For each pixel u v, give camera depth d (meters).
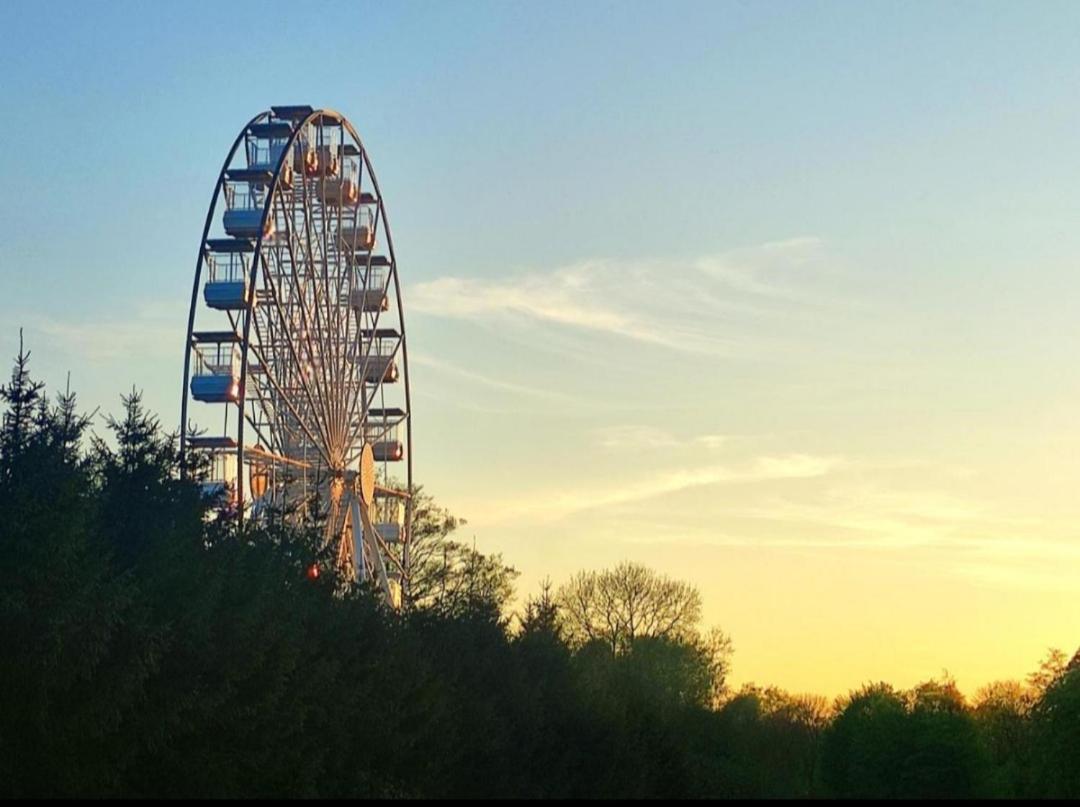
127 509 54.09
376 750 62.00
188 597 50.34
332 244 88.00
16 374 48.62
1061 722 87.50
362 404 90.12
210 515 63.41
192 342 76.94
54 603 41.25
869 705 109.50
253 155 80.81
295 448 81.94
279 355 79.56
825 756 111.94
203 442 73.19
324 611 64.69
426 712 66.38
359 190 89.50
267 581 57.38
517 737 75.44
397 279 94.00
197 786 48.31
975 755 98.88
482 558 115.75
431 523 119.12
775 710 146.00
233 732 51.59
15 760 41.03
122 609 43.91
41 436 46.75
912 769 98.69
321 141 83.88
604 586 140.38
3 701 40.75
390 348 93.88
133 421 57.69
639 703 96.81
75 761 42.56
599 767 81.81
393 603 87.12
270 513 71.62
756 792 102.75
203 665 49.97
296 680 56.03
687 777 92.31
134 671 43.69
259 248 75.88
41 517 41.91
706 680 132.75
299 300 80.88
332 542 75.75
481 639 80.00
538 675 84.38
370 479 89.00
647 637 135.62
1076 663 93.44
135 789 47.31
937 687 106.50
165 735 46.88
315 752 56.19
